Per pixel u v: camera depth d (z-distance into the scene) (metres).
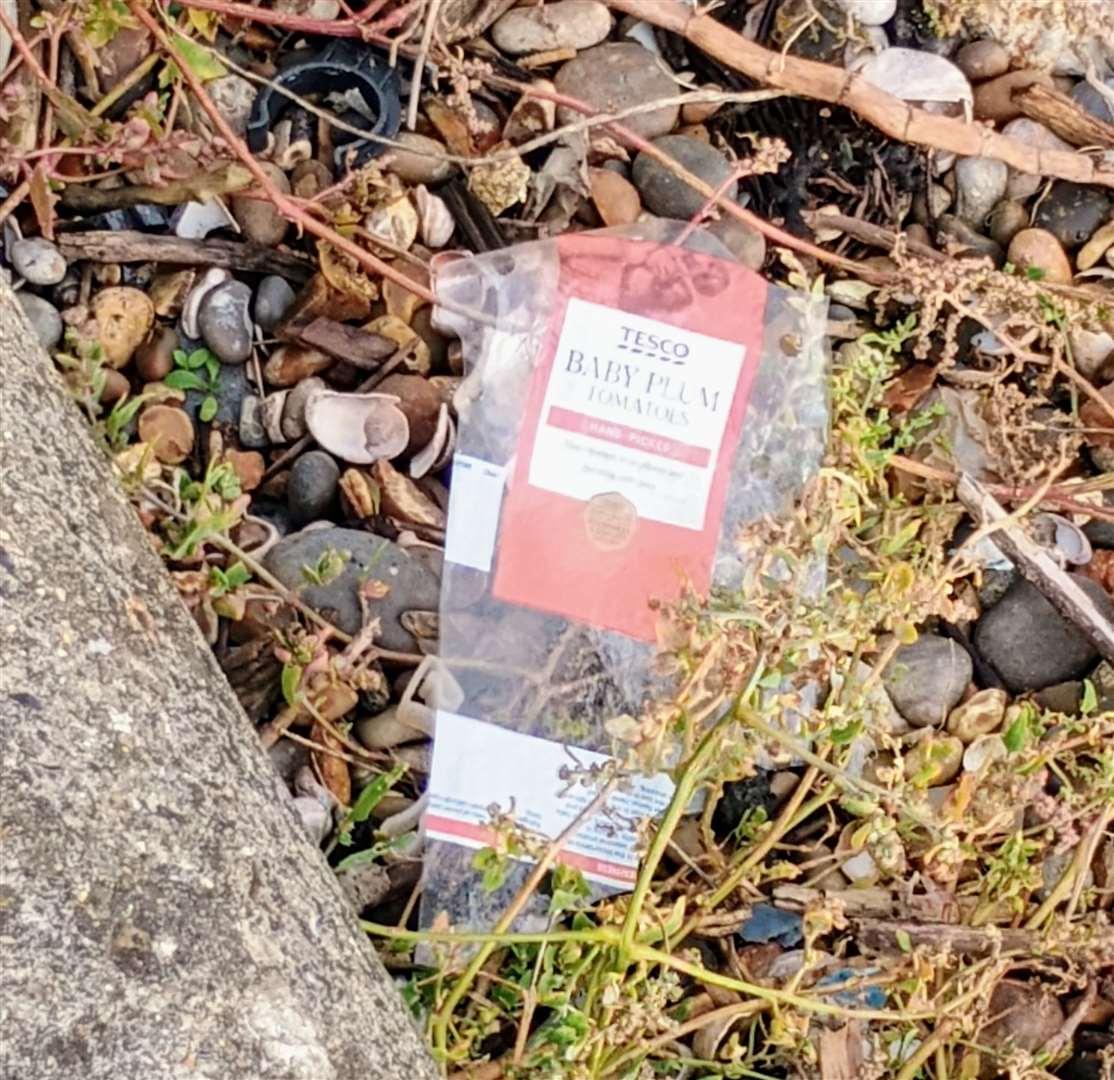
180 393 1.58
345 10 1.64
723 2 1.83
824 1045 1.49
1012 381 1.80
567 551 1.64
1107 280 1.83
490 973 1.41
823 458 1.68
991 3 1.81
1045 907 1.52
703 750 1.22
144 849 0.96
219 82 1.62
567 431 1.65
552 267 1.66
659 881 1.58
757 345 1.69
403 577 1.59
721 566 1.66
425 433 1.63
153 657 1.04
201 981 0.96
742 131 1.82
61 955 0.90
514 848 1.32
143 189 1.55
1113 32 1.82
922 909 1.57
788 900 1.58
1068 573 1.72
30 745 0.94
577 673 1.62
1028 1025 1.59
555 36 1.73
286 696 1.43
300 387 1.61
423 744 1.59
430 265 1.64
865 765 1.65
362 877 1.52
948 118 1.77
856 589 1.64
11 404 1.06
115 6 1.46
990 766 1.52
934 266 1.66
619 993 1.27
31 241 1.52
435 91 1.71
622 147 1.75
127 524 1.11
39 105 1.52
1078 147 1.85
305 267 1.64
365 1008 1.05
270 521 1.60
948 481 1.66
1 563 0.97
